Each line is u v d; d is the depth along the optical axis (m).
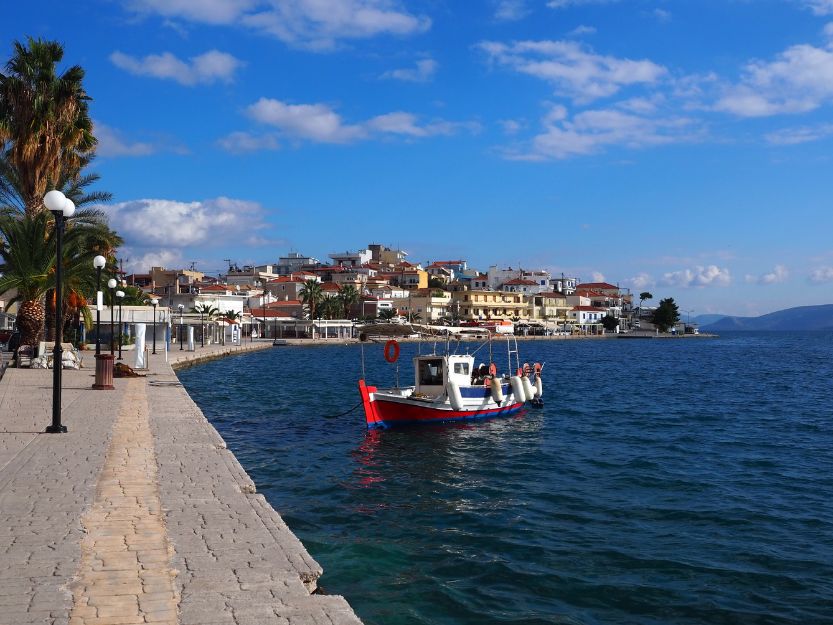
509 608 9.59
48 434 16.08
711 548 12.36
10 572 7.27
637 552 12.09
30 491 10.70
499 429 26.92
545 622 9.16
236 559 7.98
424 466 19.66
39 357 38.06
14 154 39.59
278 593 7.02
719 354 105.31
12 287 38.66
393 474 18.55
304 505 15.12
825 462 20.56
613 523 13.95
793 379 55.28
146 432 16.81
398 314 153.50
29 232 38.28
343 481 17.58
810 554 12.05
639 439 24.88
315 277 167.38
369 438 24.30
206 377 50.78
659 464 20.16
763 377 57.47
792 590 10.45
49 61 39.31
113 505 10.15
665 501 15.76
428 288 170.38
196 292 135.38
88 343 66.81
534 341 158.88
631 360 86.12
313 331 132.38
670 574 11.04
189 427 17.77
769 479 18.14
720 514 14.63
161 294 151.00
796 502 15.71
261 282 171.88
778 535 13.19
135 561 7.82
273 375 54.34
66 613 6.30
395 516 14.30
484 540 12.69
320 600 6.87
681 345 150.50
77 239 41.38
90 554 8.02
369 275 178.38
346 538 12.70
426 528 13.43
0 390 26.17
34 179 40.28
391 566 11.19
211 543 8.53
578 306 189.88
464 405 27.89
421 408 26.80
